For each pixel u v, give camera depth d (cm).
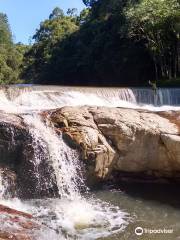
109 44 4853
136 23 3772
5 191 1205
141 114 1534
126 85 4616
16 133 1262
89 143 1349
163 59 4006
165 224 1091
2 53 5897
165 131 1461
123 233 1016
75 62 5878
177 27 3641
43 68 7162
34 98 1978
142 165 1472
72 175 1335
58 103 2039
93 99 2220
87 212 1150
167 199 1302
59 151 1325
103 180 1420
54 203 1216
